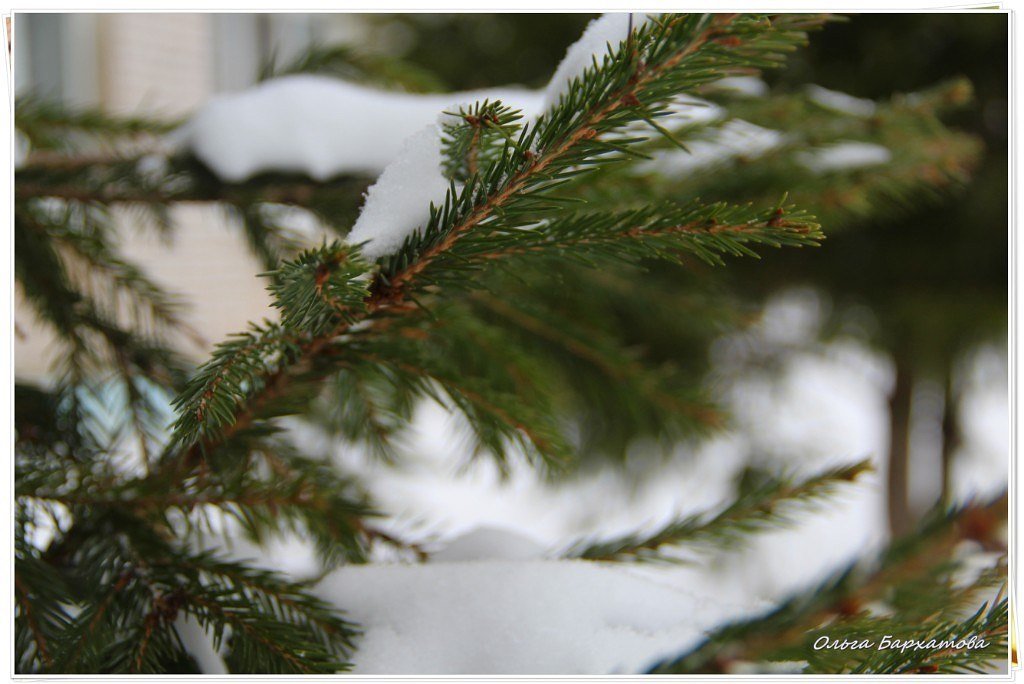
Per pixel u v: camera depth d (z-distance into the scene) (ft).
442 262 2.55
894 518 11.70
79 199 3.39
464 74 9.31
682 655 2.67
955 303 9.43
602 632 2.72
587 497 10.82
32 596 2.73
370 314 2.64
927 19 8.06
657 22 2.49
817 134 3.61
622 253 2.58
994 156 8.52
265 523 2.88
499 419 2.90
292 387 2.78
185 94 15.21
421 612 2.75
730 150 3.62
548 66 9.04
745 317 5.22
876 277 9.75
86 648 2.69
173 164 3.37
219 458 2.88
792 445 10.64
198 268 14.21
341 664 2.66
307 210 3.30
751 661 2.65
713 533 2.96
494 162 2.54
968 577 2.73
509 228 2.53
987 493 2.79
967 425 12.38
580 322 4.37
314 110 3.28
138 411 3.29
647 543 2.95
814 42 8.35
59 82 13.41
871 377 12.13
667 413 4.06
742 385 10.44
